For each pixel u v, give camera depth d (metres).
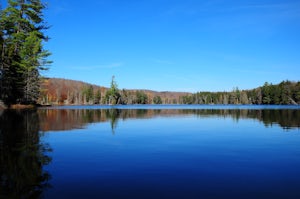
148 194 6.26
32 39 45.03
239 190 6.59
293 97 116.62
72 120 26.39
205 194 6.30
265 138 15.80
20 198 5.89
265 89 129.50
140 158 10.04
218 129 20.61
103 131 18.50
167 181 7.25
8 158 9.46
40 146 11.89
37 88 59.06
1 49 40.75
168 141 14.42
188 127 22.19
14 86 45.16
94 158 9.94
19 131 16.38
